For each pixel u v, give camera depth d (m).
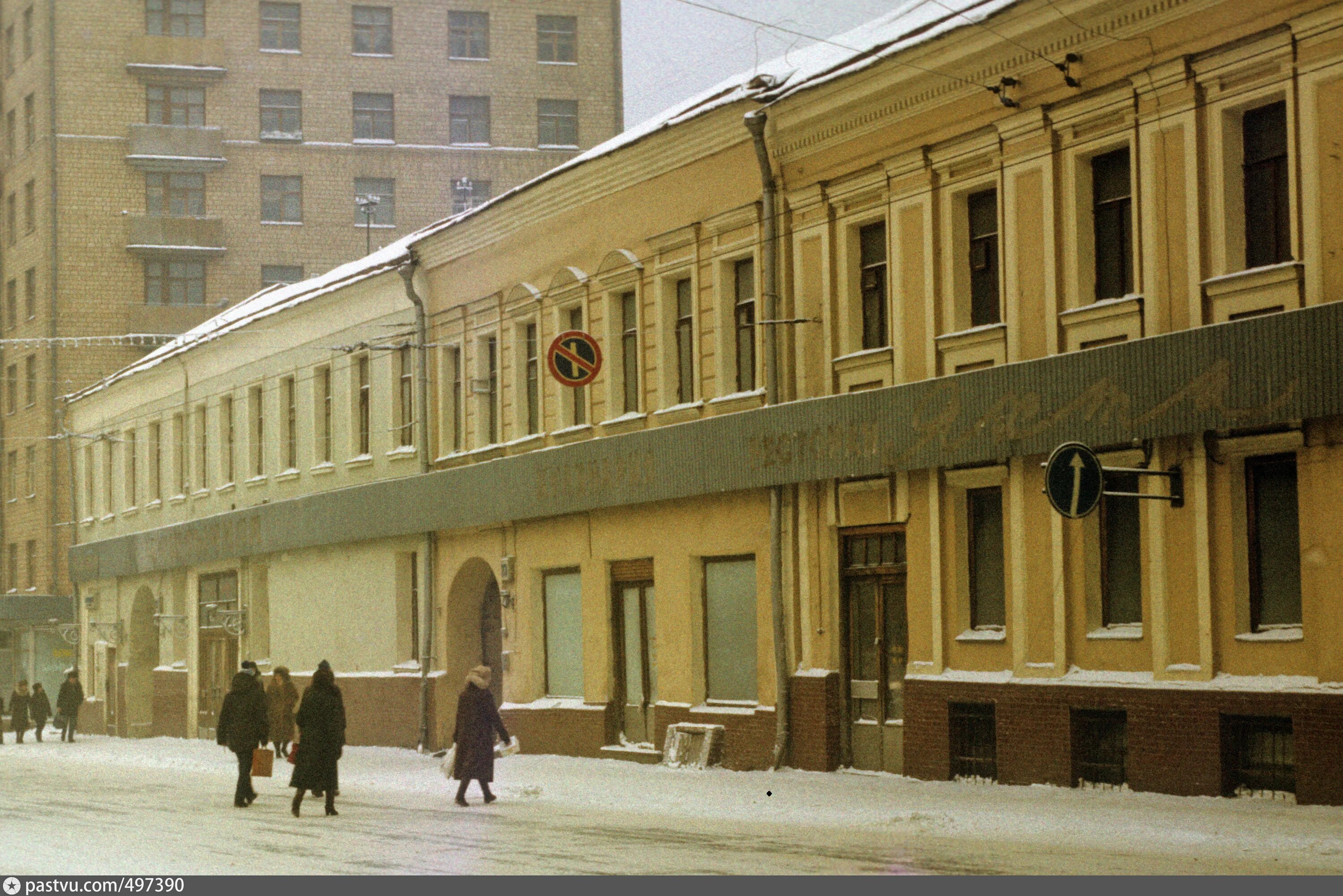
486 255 34.25
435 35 75.06
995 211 23.31
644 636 29.58
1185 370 19.62
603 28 76.25
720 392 27.66
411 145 74.25
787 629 26.09
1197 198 20.08
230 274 72.12
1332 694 18.30
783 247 26.45
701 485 27.38
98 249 70.62
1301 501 18.84
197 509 47.84
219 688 45.97
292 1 74.00
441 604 35.56
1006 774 22.22
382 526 37.09
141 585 51.22
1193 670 19.98
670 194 28.84
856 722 25.23
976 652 23.03
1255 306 19.41
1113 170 21.62
